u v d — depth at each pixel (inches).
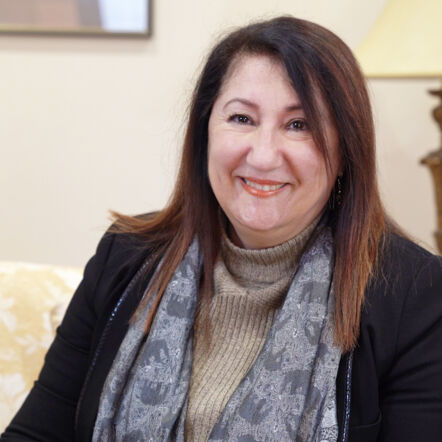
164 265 50.6
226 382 46.1
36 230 94.3
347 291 44.6
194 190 50.5
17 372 59.0
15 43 89.4
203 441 45.3
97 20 88.0
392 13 71.5
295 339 44.4
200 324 48.8
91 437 48.4
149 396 46.6
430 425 41.9
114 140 91.4
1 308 59.6
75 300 53.3
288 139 43.1
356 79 43.3
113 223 55.8
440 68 66.9
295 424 42.7
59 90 90.5
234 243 50.3
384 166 90.2
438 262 46.3
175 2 87.5
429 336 43.6
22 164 92.6
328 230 48.1
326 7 86.2
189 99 49.5
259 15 86.6
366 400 43.0
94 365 49.8
